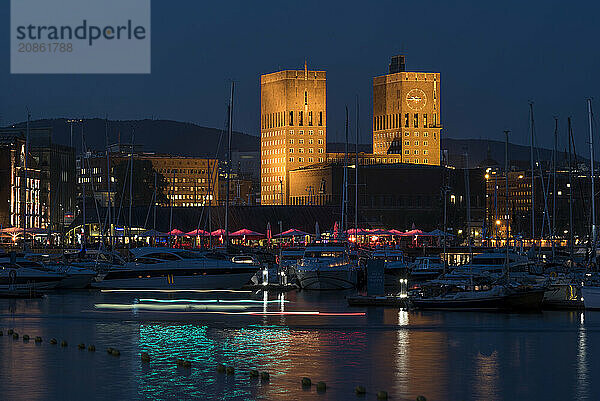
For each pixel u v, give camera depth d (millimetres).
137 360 86875
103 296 160375
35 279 164625
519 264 189375
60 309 135750
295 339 102375
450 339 103062
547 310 135875
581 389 75250
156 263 170250
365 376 79688
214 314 129375
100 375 79000
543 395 73125
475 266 191875
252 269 174000
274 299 159250
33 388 73812
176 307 140625
